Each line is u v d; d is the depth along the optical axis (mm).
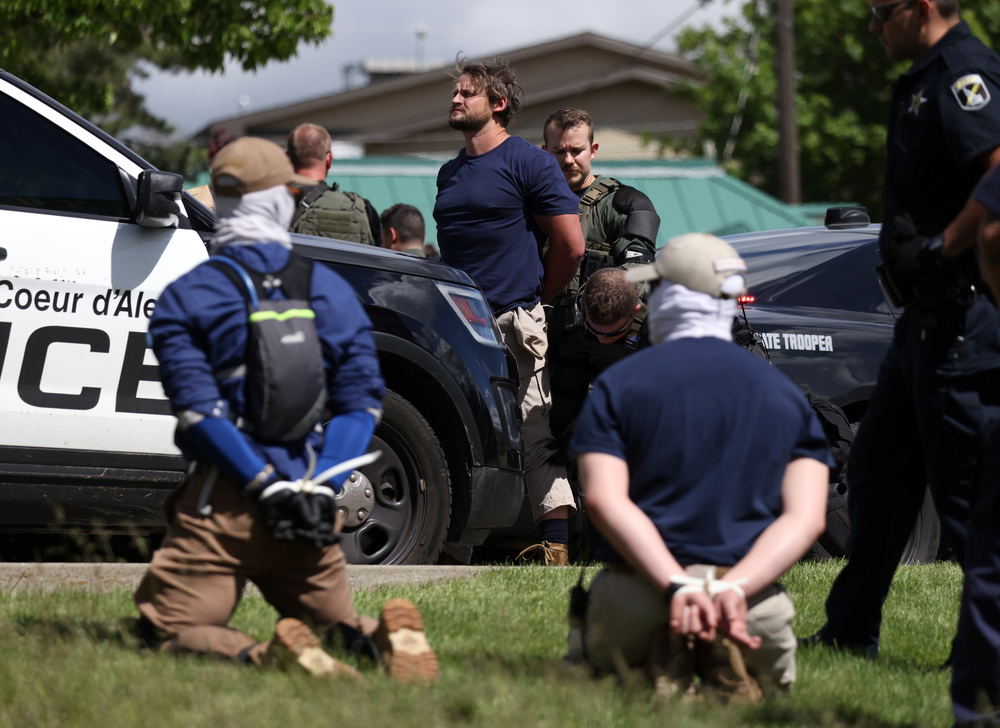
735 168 86438
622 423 7641
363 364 8375
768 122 84875
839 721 7773
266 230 8227
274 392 7895
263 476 7875
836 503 15781
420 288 14375
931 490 9805
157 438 12906
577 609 8266
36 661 7922
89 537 14570
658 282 8117
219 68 34000
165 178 12805
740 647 7660
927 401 9594
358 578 12711
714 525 7555
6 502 12383
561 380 15875
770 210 52406
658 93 99938
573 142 16938
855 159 83750
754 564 7391
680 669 7695
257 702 7016
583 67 100688
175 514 8312
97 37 32500
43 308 12500
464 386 14352
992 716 7438
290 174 8352
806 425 7723
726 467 7578
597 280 14883
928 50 9602
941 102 9375
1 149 12758
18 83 13055
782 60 65750
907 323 9859
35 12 32281
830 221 20328
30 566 11656
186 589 8180
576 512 16500
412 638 7930
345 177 49344
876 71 85875
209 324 7945
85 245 12742
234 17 33312
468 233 15906
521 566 13938
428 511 14250
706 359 7711
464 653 9141
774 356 16609
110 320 12773
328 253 13805
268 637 9609
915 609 12617
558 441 15797
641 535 7395
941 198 9594
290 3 33625
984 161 9250
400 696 7266
